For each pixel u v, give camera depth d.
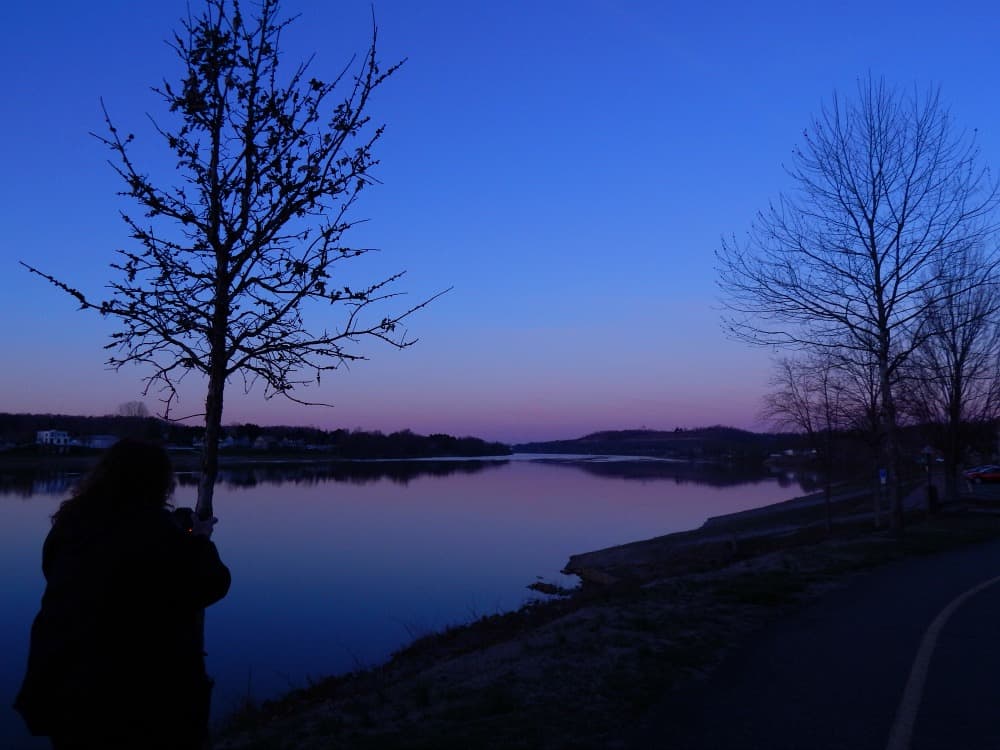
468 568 26.41
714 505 57.50
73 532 3.12
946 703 6.09
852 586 12.36
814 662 7.43
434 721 5.94
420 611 19.14
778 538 28.17
